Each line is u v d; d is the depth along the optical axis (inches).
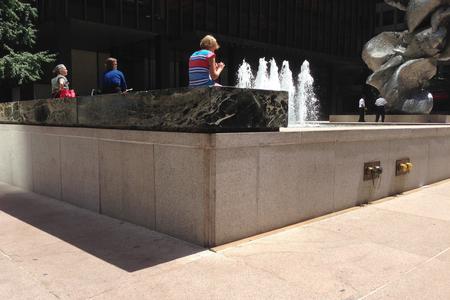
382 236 199.0
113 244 185.9
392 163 291.9
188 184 185.2
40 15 893.2
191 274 151.6
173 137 188.9
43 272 154.7
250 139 186.9
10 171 348.8
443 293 138.9
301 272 154.3
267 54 1318.9
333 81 1620.3
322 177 232.8
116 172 228.1
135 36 1047.0
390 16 1856.5
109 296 134.7
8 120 349.4
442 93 1784.0
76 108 256.2
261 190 197.0
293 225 215.0
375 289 141.2
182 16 1071.6
